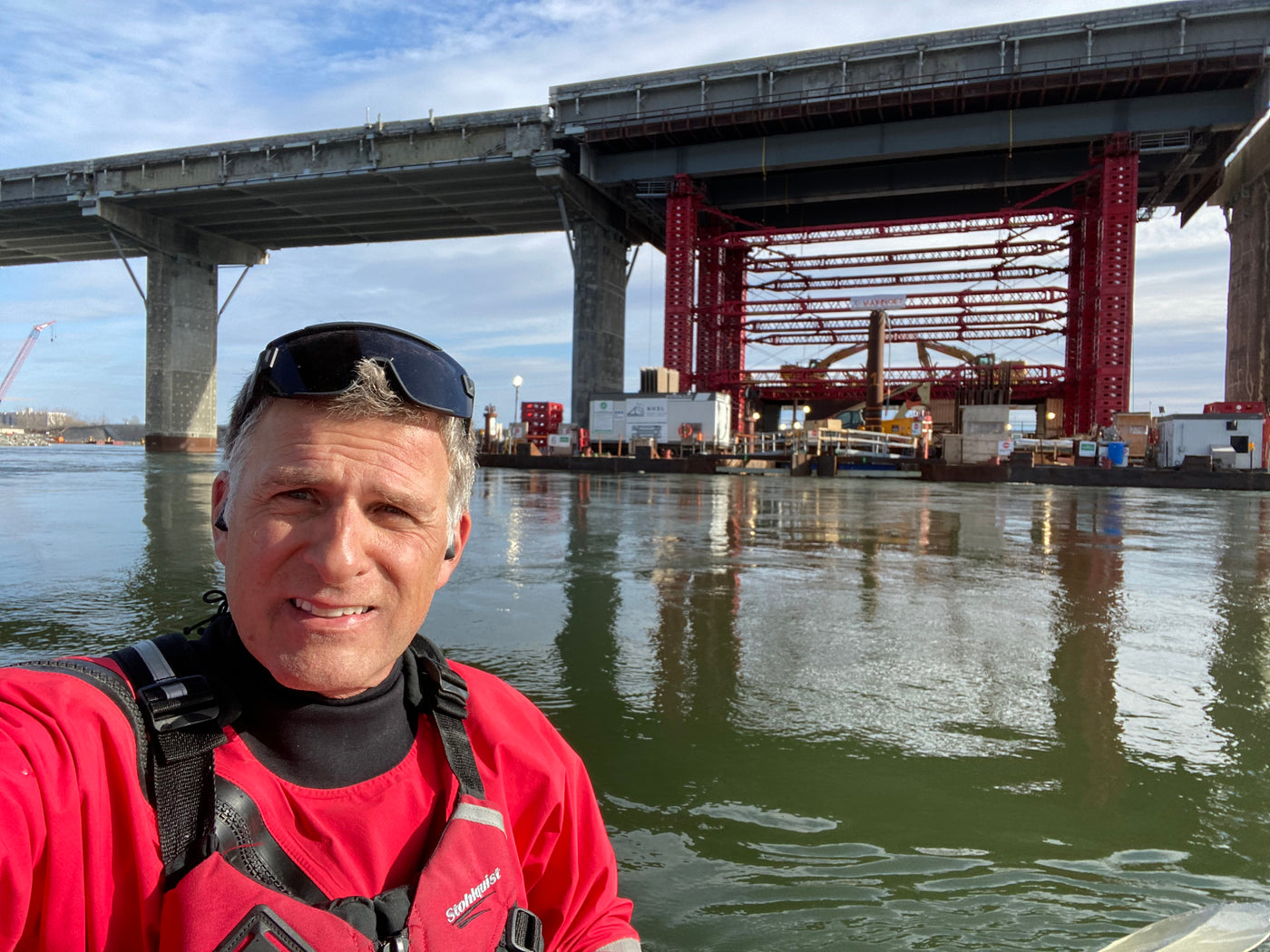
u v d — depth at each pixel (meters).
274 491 0.81
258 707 0.86
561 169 51.62
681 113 48.97
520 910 0.98
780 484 25.64
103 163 62.66
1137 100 43.03
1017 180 51.84
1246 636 4.68
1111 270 42.84
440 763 0.99
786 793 2.50
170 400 71.31
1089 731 3.07
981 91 43.47
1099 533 10.84
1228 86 41.88
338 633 0.81
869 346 45.22
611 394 43.12
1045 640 4.54
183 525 9.59
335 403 0.81
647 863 2.06
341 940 0.77
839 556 8.05
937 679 3.75
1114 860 2.11
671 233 51.91
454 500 1.03
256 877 0.77
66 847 0.67
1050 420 56.16
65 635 4.16
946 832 2.26
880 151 47.72
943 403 57.41
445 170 55.44
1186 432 32.81
